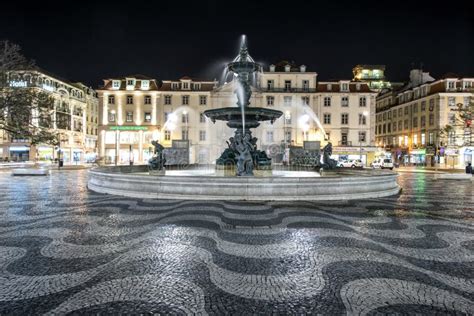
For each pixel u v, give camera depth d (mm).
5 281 3811
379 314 3133
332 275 4078
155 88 52250
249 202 9258
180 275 4047
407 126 56656
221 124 50688
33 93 25656
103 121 51719
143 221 6887
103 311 3143
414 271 4223
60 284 3742
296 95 49938
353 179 10492
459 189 14375
